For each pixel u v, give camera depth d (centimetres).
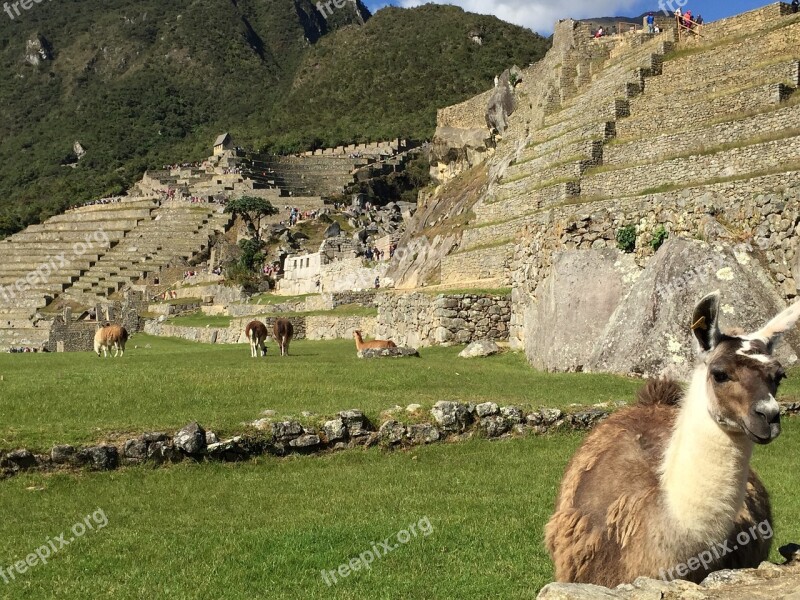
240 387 1870
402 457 1516
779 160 3869
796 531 998
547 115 6194
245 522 1140
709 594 530
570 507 644
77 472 1370
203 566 969
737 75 4641
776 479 1260
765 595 529
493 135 7606
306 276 7962
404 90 19862
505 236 5159
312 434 1528
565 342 2288
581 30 6388
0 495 1266
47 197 17438
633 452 626
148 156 19700
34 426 1472
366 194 14462
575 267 2367
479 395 1833
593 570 607
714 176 4131
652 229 2291
